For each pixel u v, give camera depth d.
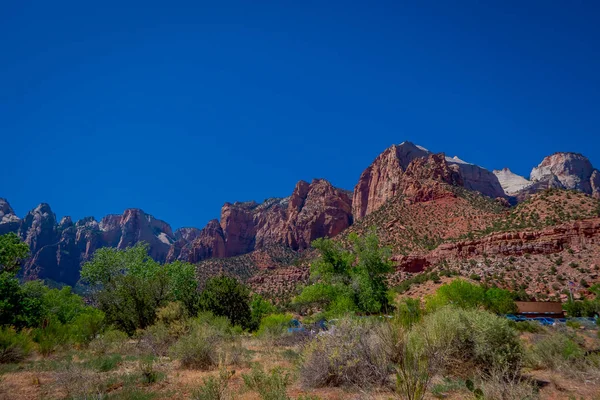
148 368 8.48
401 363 5.65
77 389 7.07
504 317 7.59
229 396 6.24
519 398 5.54
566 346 9.08
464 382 6.65
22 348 11.74
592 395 6.28
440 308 8.05
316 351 7.28
